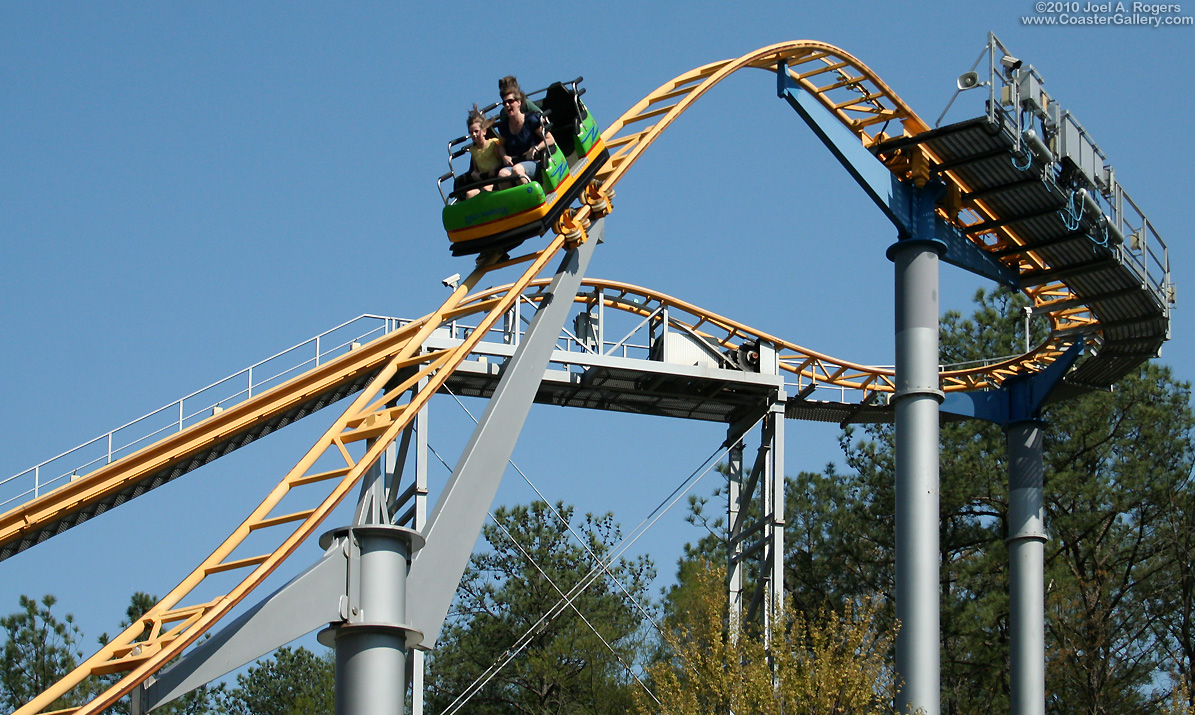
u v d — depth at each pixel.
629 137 25.48
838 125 29.44
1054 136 30.14
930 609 28.20
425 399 21.22
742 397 36.12
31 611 39.16
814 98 29.33
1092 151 31.59
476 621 49.28
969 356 48.00
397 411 21.86
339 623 18.95
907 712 27.66
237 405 27.42
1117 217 32.50
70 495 26.11
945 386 39.94
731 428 37.44
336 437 20.98
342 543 19.02
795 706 28.08
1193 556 40.78
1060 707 41.47
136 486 27.20
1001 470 44.38
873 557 45.31
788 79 28.81
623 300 35.31
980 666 43.19
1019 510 35.81
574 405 35.84
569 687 45.53
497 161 21.55
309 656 59.38
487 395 34.19
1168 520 42.00
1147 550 42.59
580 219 23.59
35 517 25.70
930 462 28.98
